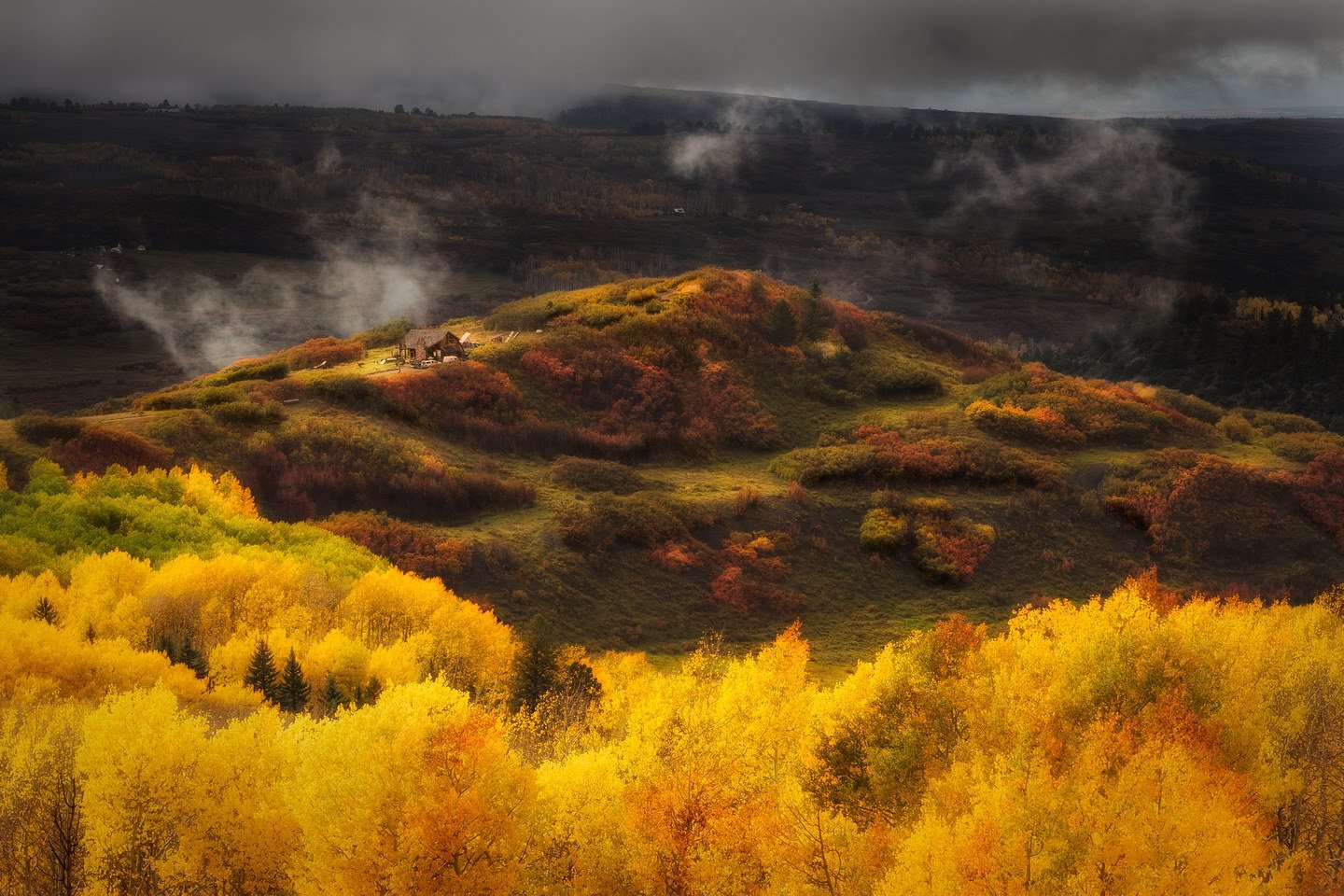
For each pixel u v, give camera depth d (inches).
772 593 4891.7
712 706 1876.2
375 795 1210.6
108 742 1289.4
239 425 5002.5
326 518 4606.3
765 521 5393.7
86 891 1220.5
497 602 4269.2
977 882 1200.8
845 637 4719.5
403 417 5674.2
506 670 2957.7
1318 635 2596.0
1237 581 5339.6
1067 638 1941.4
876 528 5359.3
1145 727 1515.7
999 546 5408.5
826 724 1648.6
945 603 5022.1
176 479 4069.9
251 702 2235.5
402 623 3031.5
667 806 1443.2
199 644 2674.7
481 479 5137.8
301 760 1348.4
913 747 1481.3
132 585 2773.1
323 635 2834.6
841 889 1314.0
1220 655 1806.1
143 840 1267.2
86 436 4389.8
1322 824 1576.0
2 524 3129.9
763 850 1373.0
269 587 2871.6
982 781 1301.7
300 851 1272.1
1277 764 1604.3
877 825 1380.4
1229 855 1232.8
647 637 4453.7
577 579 4606.3
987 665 1707.7
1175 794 1285.7
